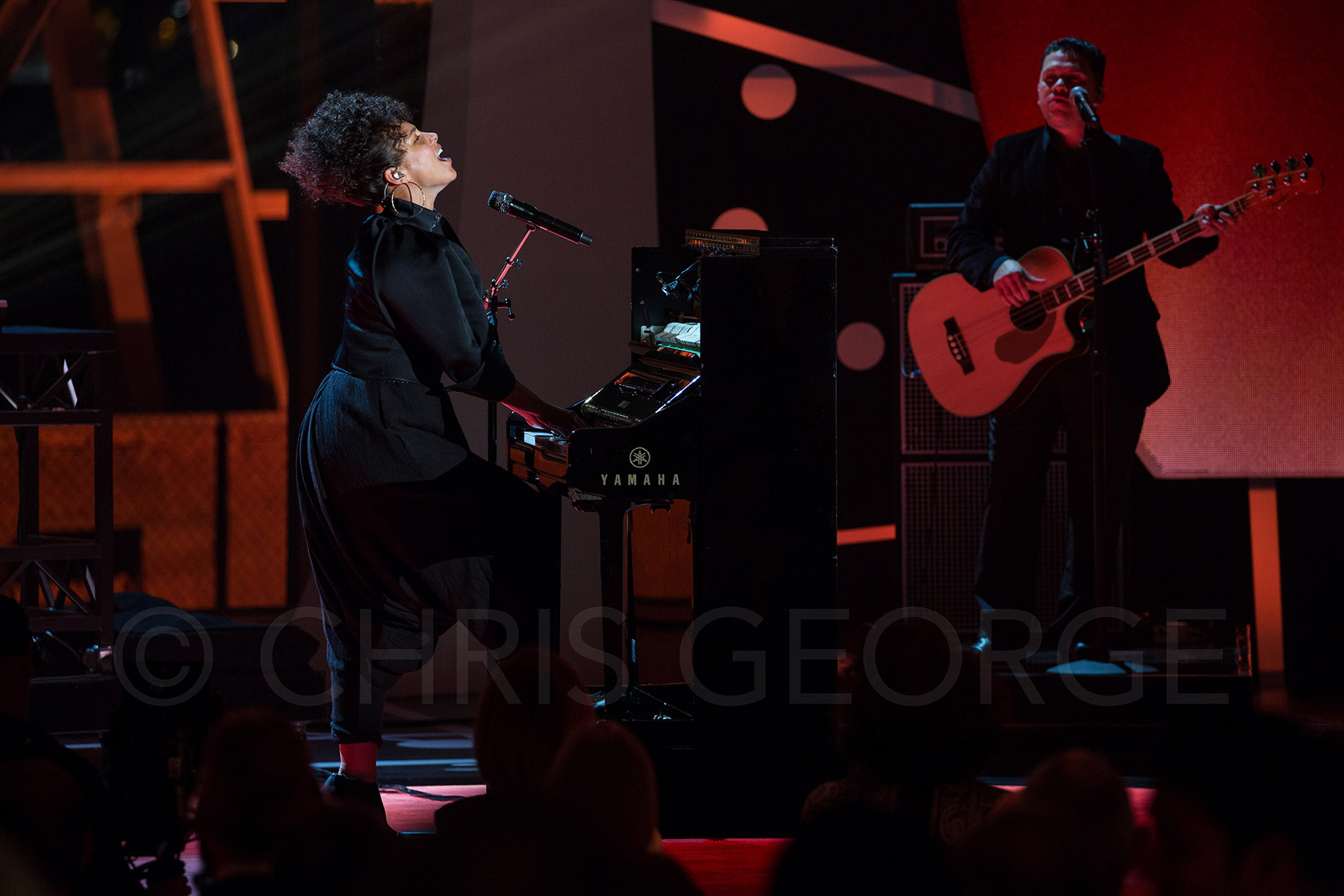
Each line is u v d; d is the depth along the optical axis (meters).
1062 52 17.06
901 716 7.60
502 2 20.08
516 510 12.58
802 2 20.27
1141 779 14.99
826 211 20.41
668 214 20.39
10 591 18.39
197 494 24.19
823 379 12.56
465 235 20.06
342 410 12.44
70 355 16.84
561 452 13.06
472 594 12.44
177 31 27.41
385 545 12.45
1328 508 19.66
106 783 8.98
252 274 28.06
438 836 4.54
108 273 28.14
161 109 27.69
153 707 9.02
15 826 5.98
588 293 20.31
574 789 6.32
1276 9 19.31
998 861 5.30
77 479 23.80
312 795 6.88
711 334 12.48
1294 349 19.47
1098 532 16.27
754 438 12.52
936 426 18.28
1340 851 4.91
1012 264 16.66
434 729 18.33
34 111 27.95
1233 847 4.96
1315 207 19.36
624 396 13.70
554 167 20.22
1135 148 17.02
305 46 19.91
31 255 27.70
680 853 12.26
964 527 18.28
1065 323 17.08
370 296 12.43
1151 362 17.14
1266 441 19.55
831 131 20.38
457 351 12.27
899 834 5.40
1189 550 19.69
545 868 4.36
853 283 20.44
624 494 12.43
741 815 12.59
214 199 28.17
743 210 20.41
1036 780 6.25
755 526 12.54
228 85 27.09
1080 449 17.41
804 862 5.39
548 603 12.65
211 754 6.76
